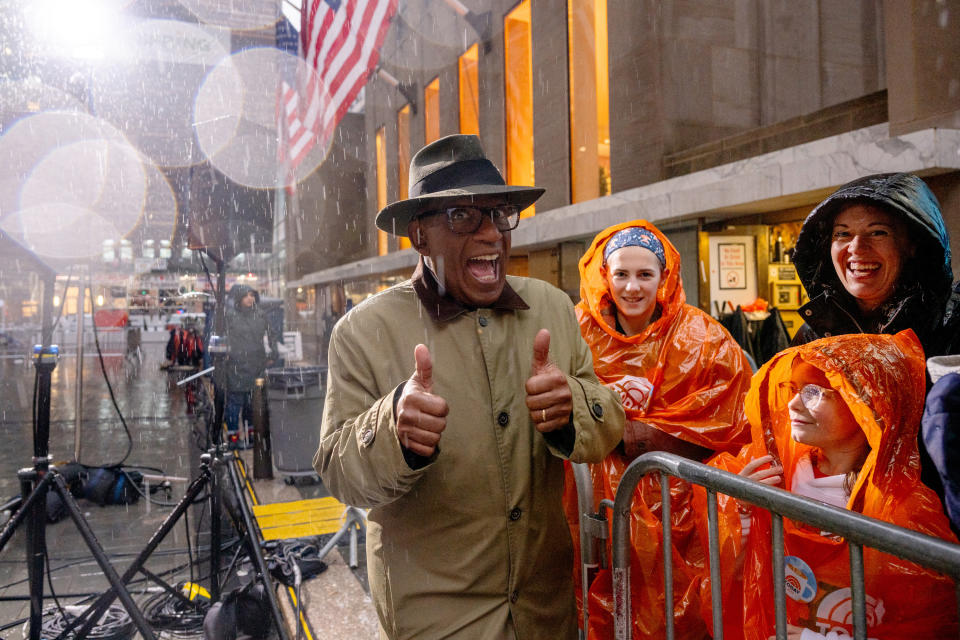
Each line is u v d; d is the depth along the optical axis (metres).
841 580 1.41
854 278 1.76
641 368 2.52
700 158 8.76
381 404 1.49
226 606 3.06
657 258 2.55
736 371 2.44
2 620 3.47
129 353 22.48
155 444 8.23
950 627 1.31
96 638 3.14
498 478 1.65
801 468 1.64
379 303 1.81
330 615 3.29
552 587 1.75
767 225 7.73
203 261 3.81
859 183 1.74
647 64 9.59
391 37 21.66
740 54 9.88
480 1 15.22
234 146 3.92
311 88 12.22
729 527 1.77
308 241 33.12
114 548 4.49
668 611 1.69
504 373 1.71
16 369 19.55
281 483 5.89
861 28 10.62
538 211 12.94
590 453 1.57
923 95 5.40
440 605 1.62
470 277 1.68
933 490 1.45
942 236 1.65
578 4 11.73
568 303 1.95
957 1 5.38
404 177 21.88
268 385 5.86
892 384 1.41
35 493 2.74
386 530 1.69
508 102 14.46
